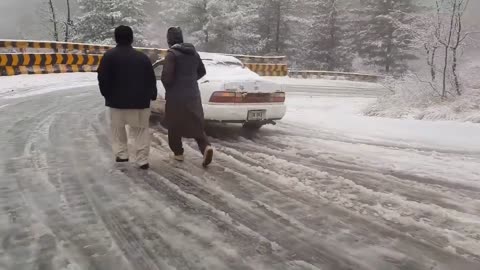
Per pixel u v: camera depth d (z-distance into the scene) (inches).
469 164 204.1
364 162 206.1
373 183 170.9
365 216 133.3
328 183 168.1
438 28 409.1
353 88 825.5
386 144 252.8
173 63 182.2
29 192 145.1
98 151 205.0
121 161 185.6
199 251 105.5
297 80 960.3
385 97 449.4
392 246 112.3
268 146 240.2
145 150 178.9
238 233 117.1
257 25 1525.6
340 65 1525.6
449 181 175.2
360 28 1537.9
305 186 162.7
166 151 216.7
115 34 173.6
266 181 167.8
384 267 100.9
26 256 100.7
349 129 307.0
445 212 138.0
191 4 1368.1
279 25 1496.1
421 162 207.6
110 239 110.9
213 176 172.6
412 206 143.8
